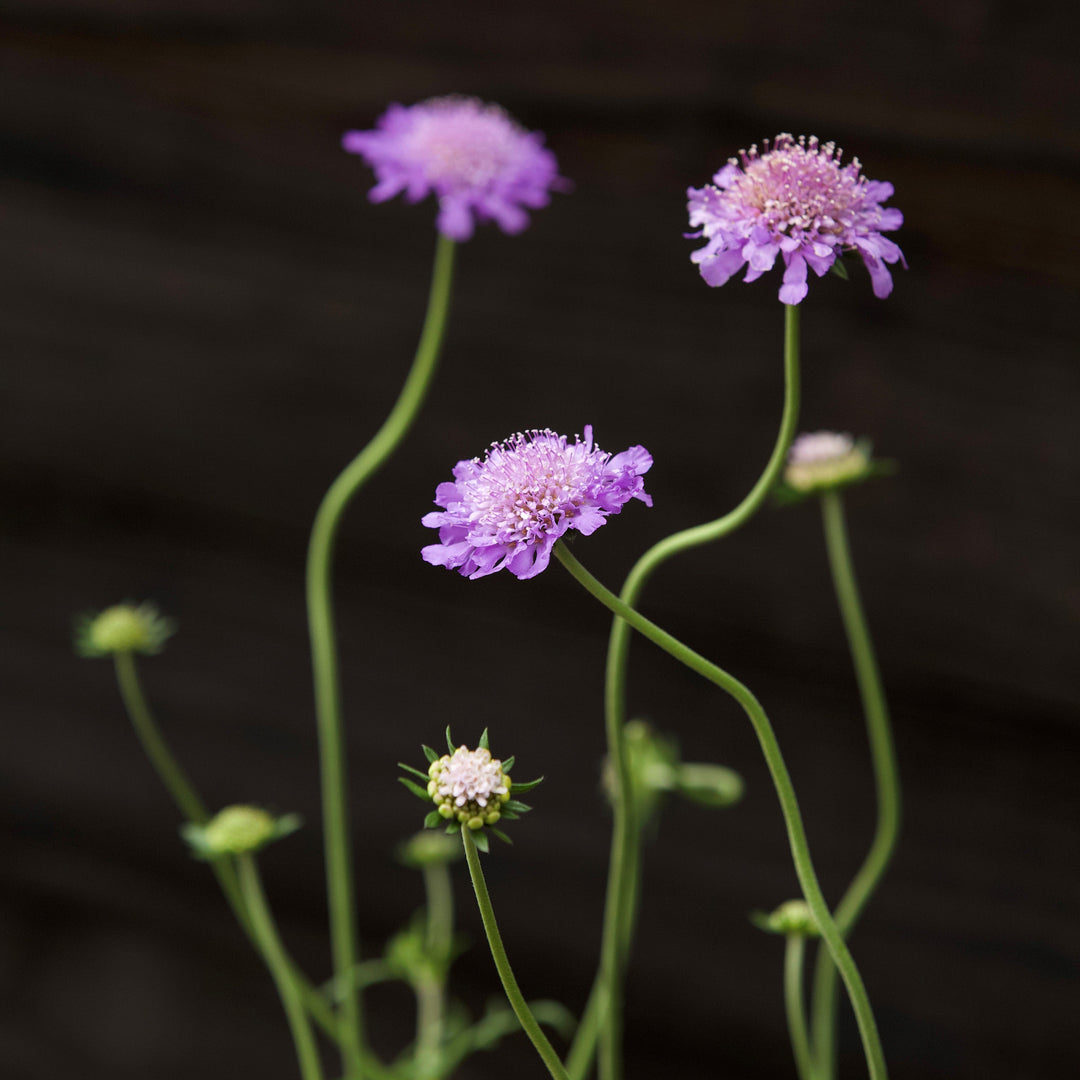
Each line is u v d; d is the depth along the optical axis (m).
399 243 0.94
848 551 0.92
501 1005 0.94
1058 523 0.91
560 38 0.92
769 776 0.93
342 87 0.94
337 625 0.96
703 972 0.94
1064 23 0.89
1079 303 0.90
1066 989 0.91
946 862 0.92
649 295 0.93
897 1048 0.92
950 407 0.91
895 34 0.90
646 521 0.93
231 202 0.95
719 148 0.92
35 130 0.95
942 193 0.90
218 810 0.96
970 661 0.92
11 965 0.98
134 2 0.94
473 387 0.94
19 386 0.96
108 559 0.97
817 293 0.92
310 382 0.95
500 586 0.95
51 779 0.97
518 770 0.94
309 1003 0.84
